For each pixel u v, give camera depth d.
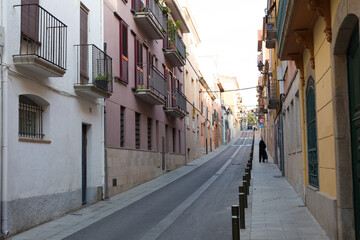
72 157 11.92
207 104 47.50
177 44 26.23
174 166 27.16
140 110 19.67
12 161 8.84
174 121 27.98
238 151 46.97
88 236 8.71
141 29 20.09
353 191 6.64
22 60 9.04
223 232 8.62
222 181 19.23
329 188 7.80
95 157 13.83
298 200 12.65
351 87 6.58
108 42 15.55
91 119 13.57
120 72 16.77
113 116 15.82
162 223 9.91
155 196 14.98
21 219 9.09
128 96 17.86
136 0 19.11
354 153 6.52
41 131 10.51
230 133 81.69
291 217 9.91
